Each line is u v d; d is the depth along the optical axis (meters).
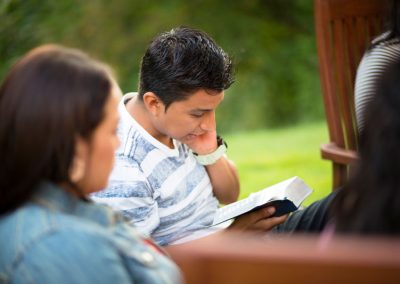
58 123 1.69
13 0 7.38
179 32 2.89
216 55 2.83
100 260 1.63
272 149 8.07
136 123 2.88
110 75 1.86
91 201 1.93
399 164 1.53
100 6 12.45
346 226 1.61
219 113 14.55
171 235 2.97
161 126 2.88
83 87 1.74
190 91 2.79
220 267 1.17
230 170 3.23
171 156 2.93
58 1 9.68
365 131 1.61
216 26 14.52
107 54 12.61
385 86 1.59
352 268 1.14
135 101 2.96
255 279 1.17
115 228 1.86
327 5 3.61
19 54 7.60
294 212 2.97
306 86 14.55
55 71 1.73
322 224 2.79
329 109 3.65
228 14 14.59
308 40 14.71
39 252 1.61
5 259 1.65
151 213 2.81
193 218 3.02
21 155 1.69
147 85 2.86
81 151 1.76
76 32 11.14
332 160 3.53
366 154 1.59
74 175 1.77
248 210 2.87
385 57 3.04
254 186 6.14
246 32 14.62
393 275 1.13
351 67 3.68
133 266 1.77
